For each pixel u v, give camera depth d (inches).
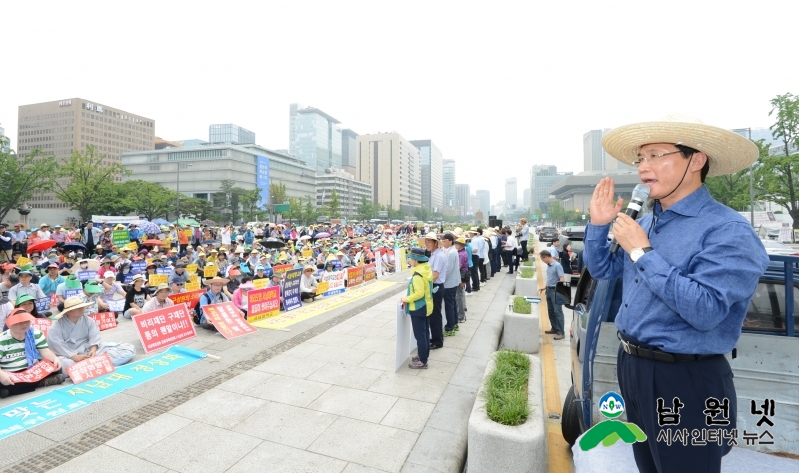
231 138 6314.0
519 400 133.5
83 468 140.9
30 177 1430.9
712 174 70.3
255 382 216.4
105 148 4756.4
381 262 670.5
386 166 7613.2
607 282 104.9
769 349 98.9
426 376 226.1
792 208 858.1
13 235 682.8
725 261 55.8
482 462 124.5
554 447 160.7
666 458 61.8
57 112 4525.1
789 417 96.4
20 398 194.5
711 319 54.6
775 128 835.4
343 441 158.6
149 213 2335.1
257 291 360.8
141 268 493.7
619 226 65.0
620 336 70.3
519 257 760.3
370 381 218.4
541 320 382.0
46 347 214.4
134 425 170.4
